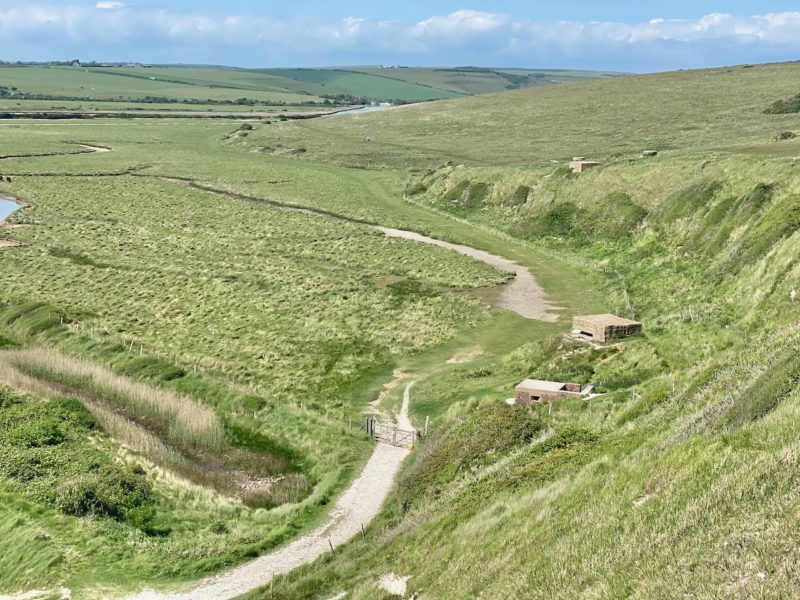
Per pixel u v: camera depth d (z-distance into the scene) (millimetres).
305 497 30578
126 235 78188
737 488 15211
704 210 58750
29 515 27016
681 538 14734
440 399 38125
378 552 23250
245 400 38750
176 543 26359
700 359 34938
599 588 14406
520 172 89062
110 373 42000
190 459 34188
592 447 25406
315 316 52656
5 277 62312
